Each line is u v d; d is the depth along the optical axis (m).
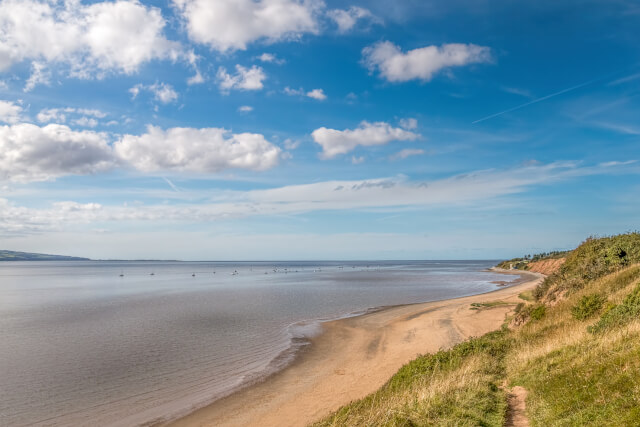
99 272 185.88
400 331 33.16
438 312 41.56
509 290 65.25
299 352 27.38
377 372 21.89
